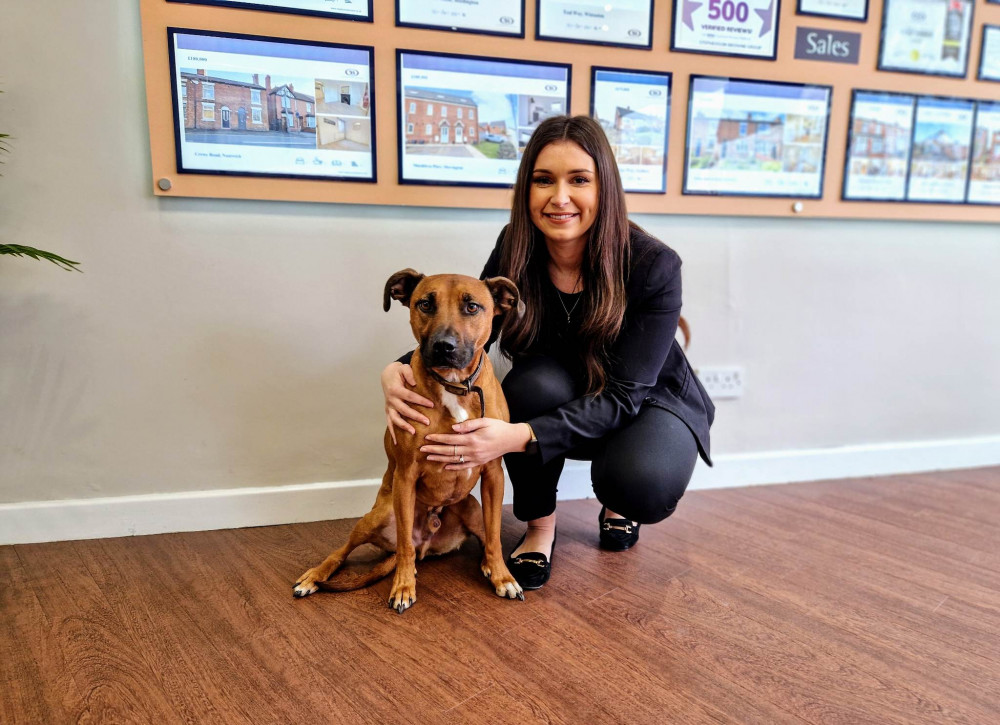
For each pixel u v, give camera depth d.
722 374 2.42
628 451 1.61
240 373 1.99
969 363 2.71
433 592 1.59
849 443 2.63
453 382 1.45
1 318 1.79
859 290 2.52
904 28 2.35
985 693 1.22
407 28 1.92
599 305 1.58
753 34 2.21
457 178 2.04
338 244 2.00
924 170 2.48
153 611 1.48
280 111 1.87
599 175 1.53
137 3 1.76
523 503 1.70
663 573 1.71
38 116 1.75
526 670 1.26
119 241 1.84
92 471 1.92
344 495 2.11
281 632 1.39
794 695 1.20
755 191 2.31
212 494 2.00
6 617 1.45
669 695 1.19
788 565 1.77
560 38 2.04
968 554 1.86
